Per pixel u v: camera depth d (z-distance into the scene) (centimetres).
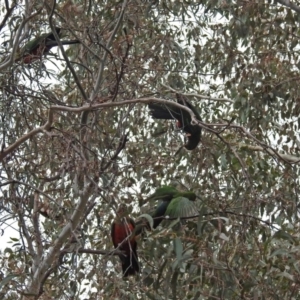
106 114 1347
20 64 1131
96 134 1182
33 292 1002
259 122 1502
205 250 968
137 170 1291
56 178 989
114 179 1035
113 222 1035
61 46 1071
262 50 1623
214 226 1002
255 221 1059
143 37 1397
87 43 1295
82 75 1363
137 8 1313
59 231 1107
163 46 1402
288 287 1142
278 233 1033
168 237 966
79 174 965
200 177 1384
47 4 1121
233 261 1043
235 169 1384
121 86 1223
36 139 1122
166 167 1378
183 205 967
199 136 1261
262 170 1393
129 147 1371
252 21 1520
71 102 1338
